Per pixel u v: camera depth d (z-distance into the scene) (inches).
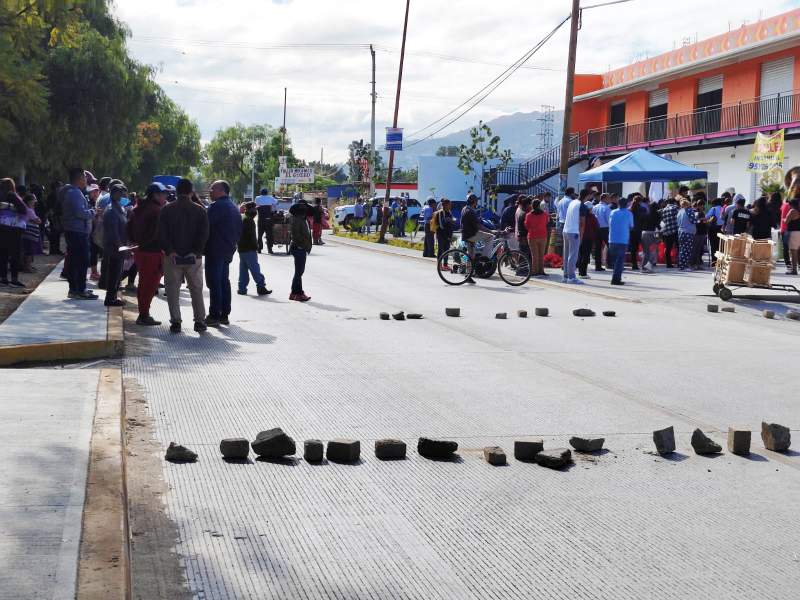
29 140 1275.8
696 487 228.4
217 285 495.2
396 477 232.7
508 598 161.3
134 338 443.5
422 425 287.1
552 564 177.0
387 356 409.7
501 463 245.8
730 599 162.1
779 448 265.1
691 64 1501.0
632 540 190.4
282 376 358.0
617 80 1827.0
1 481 195.5
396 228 1705.2
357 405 311.6
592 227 845.8
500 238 823.7
